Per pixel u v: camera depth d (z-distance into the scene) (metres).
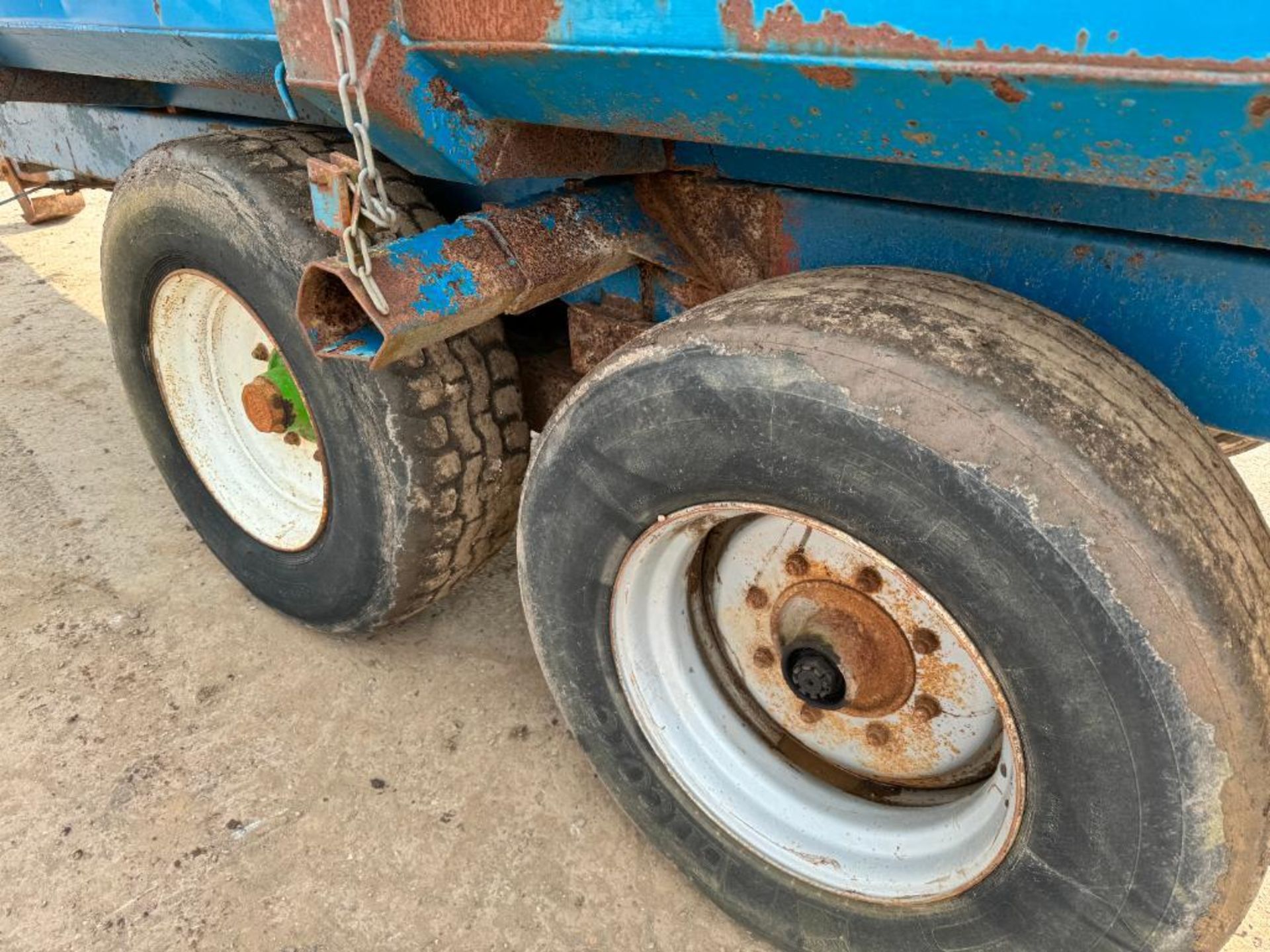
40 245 6.36
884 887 1.75
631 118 1.44
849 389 1.33
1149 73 0.89
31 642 2.89
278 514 2.79
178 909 2.11
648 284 2.07
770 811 1.92
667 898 2.13
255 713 2.62
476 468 2.27
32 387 4.45
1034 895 1.51
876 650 1.75
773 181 1.79
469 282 1.60
